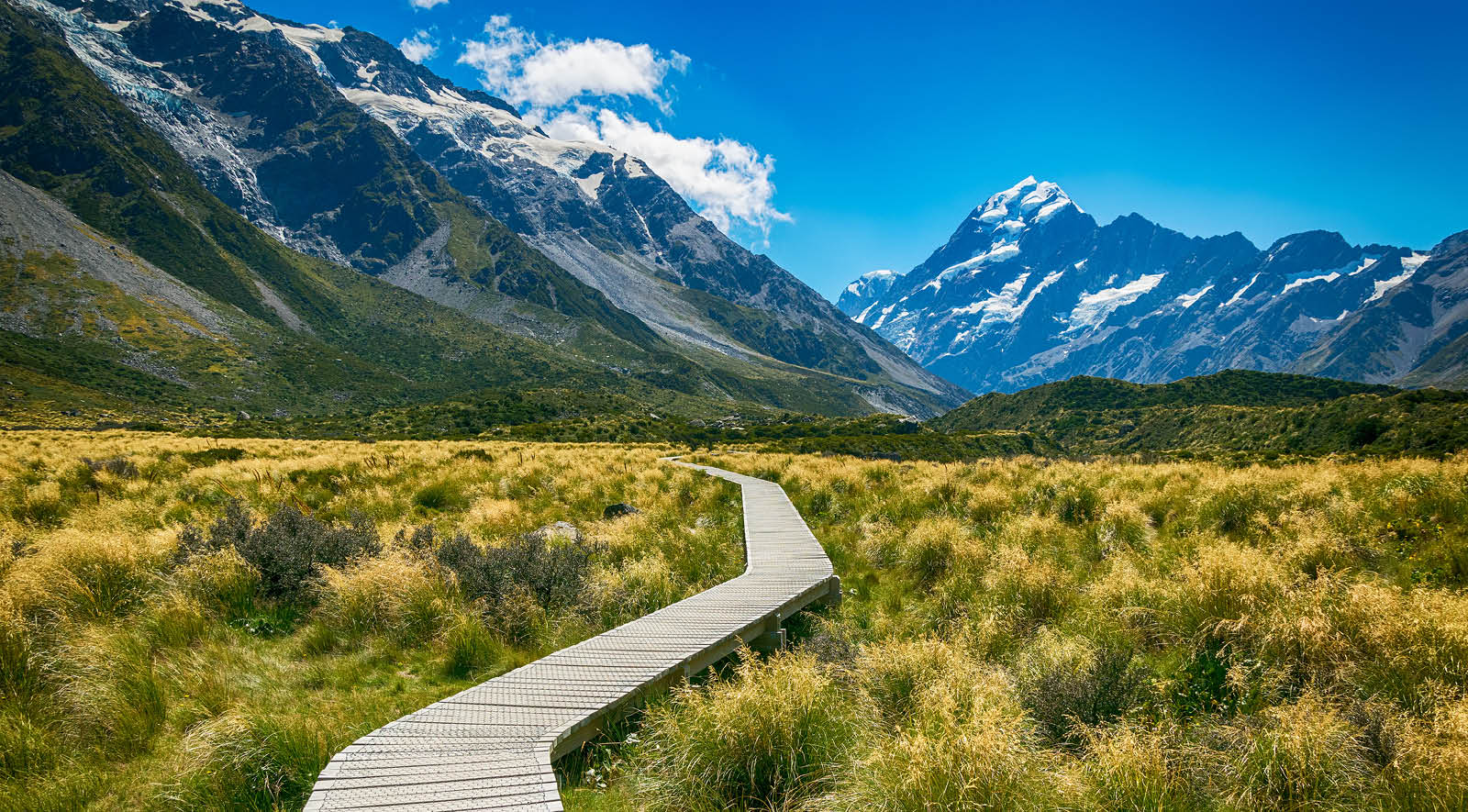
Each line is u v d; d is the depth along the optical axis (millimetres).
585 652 7434
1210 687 6078
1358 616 6320
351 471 22062
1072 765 4801
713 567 12016
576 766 5887
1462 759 4254
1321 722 4742
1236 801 4523
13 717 5691
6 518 14250
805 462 28609
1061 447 101875
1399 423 59906
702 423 132875
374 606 8734
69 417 122375
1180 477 16422
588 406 156875
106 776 5293
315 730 5789
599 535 13406
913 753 4516
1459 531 9438
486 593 9250
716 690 5785
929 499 16500
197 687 6562
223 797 5039
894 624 8945
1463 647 5570
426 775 5074
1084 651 6773
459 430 116250
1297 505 11570
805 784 4926
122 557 9273
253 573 9422
